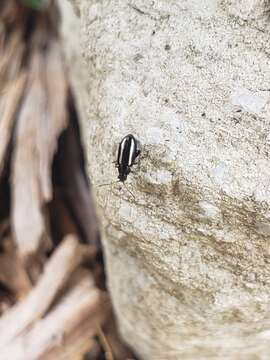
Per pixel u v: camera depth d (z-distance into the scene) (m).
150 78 0.09
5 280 0.14
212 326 0.11
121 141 0.09
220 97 0.09
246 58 0.09
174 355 0.13
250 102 0.09
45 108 0.14
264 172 0.09
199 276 0.10
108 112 0.10
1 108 0.14
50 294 0.13
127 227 0.10
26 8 0.15
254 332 0.11
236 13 0.09
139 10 0.10
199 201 0.09
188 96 0.09
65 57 0.14
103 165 0.10
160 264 0.10
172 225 0.10
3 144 0.14
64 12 0.13
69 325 0.13
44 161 0.14
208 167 0.09
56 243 0.15
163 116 0.09
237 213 0.09
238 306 0.10
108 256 0.12
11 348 0.13
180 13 0.09
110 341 0.14
